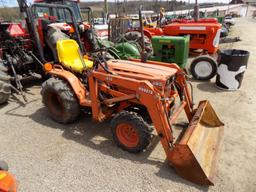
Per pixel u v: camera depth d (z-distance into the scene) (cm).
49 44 447
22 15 518
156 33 808
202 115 307
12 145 313
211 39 694
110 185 244
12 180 200
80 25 605
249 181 249
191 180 245
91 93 311
